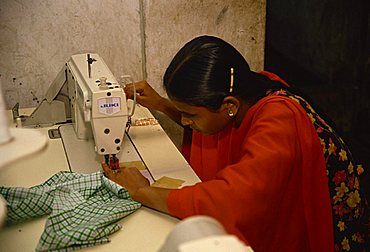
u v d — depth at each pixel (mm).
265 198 1356
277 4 3971
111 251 1311
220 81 1472
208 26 2412
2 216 704
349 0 3789
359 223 1735
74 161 1771
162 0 2309
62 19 2225
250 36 2492
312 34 4066
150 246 1333
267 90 1592
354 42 3863
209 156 1835
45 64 2275
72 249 1307
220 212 1334
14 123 2047
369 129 3924
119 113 1632
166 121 2508
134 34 2342
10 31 2176
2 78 2244
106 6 2258
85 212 1407
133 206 1453
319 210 1566
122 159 1785
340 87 3986
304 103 1576
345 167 1633
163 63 2424
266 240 1525
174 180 1644
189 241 643
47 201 1433
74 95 1862
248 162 1368
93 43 2305
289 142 1415
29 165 1749
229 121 1599
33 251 1312
